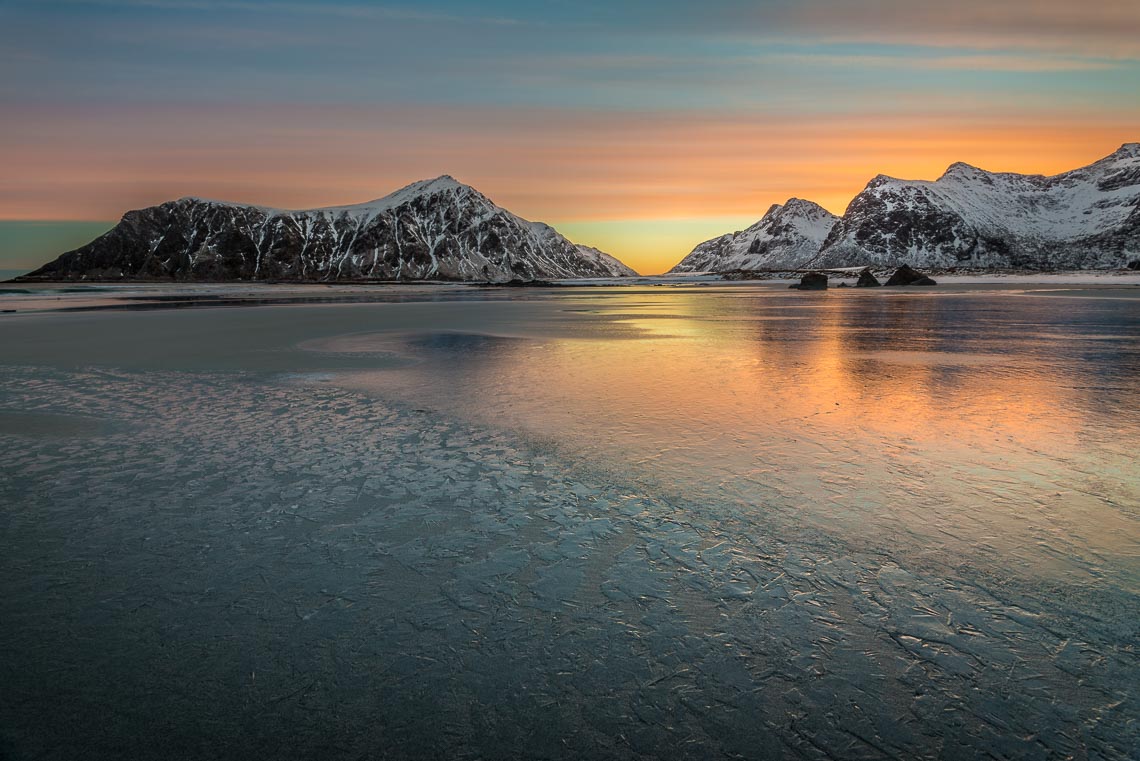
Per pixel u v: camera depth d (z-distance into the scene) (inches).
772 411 474.0
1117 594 209.5
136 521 275.4
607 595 212.8
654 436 404.2
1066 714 156.3
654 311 1792.6
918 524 266.2
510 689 167.5
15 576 227.8
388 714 158.2
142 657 181.3
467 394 544.4
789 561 235.0
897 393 541.3
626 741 148.9
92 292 3624.5
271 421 449.4
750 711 158.9
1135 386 567.5
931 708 159.0
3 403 514.3
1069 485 310.3
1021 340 941.8
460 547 249.3
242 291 4116.6
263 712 159.2
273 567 233.9
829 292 3516.2
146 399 528.7
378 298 2903.5
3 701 163.6
